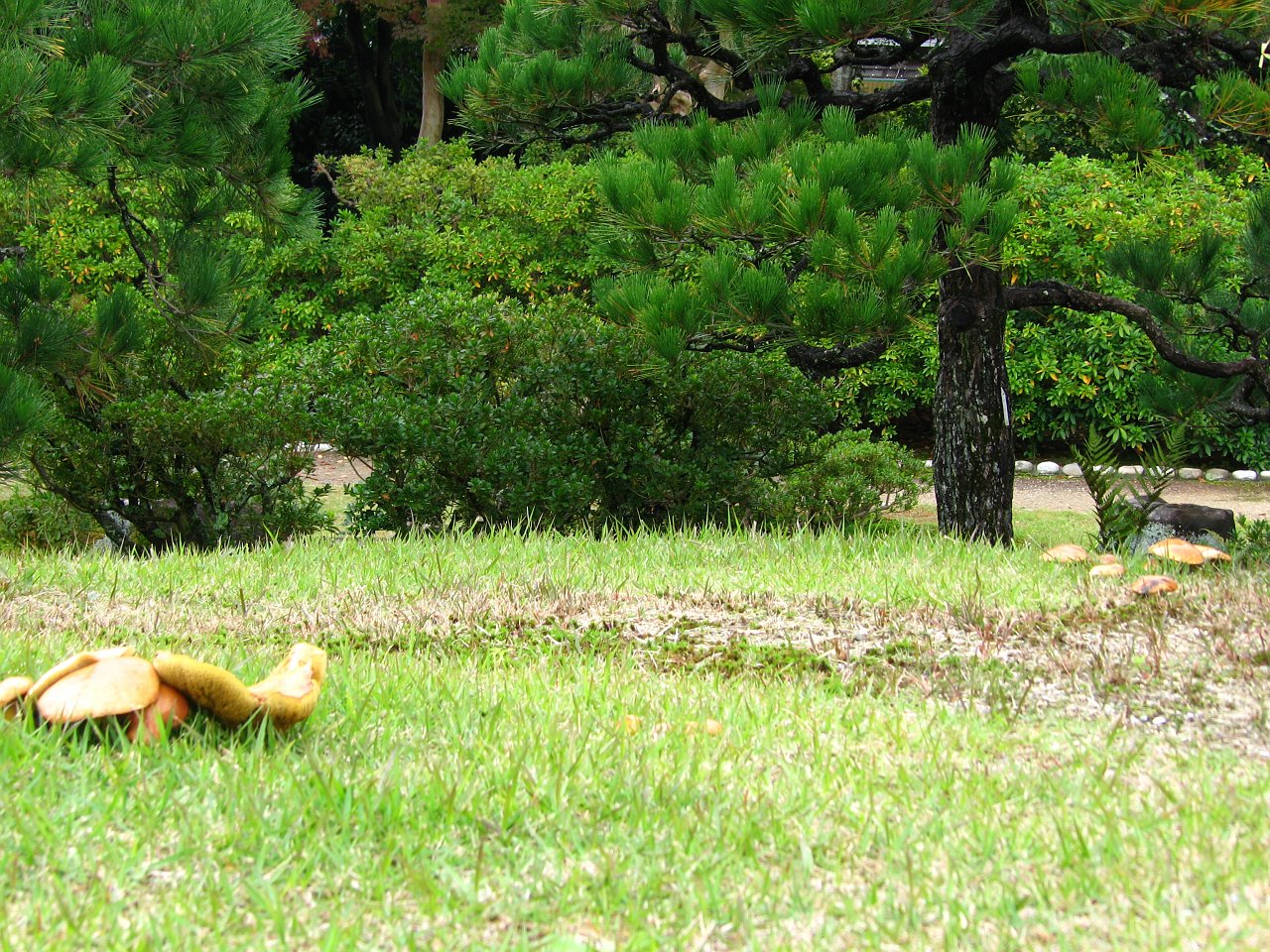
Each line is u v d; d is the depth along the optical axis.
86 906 2.79
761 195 7.99
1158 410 10.51
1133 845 3.28
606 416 10.75
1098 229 16.34
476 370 10.76
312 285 18.22
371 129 27.39
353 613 6.29
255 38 9.12
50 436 10.81
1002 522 9.63
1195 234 15.70
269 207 11.09
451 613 6.30
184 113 9.55
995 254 7.95
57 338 9.34
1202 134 8.26
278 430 10.42
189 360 11.51
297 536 10.96
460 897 2.93
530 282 17.94
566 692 4.87
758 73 10.05
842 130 8.46
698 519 10.73
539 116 10.26
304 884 2.99
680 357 9.44
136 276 16.78
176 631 5.96
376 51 27.28
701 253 10.05
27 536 12.38
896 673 5.34
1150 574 6.84
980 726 4.52
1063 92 8.51
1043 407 17.66
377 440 9.98
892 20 7.65
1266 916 2.78
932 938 2.77
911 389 17.25
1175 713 4.70
